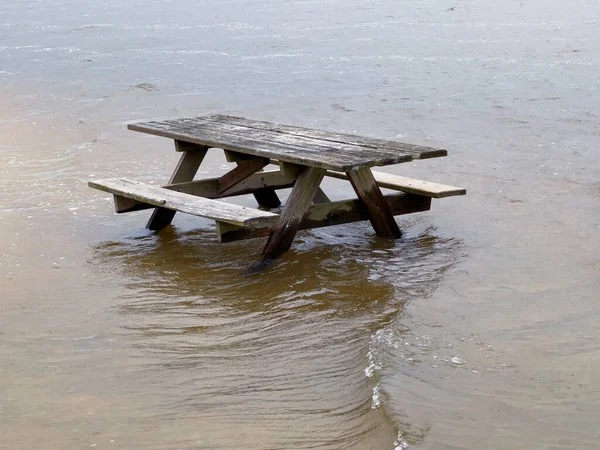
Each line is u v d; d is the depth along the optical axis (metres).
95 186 7.09
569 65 15.60
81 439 3.67
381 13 26.03
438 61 16.72
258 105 13.22
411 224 7.05
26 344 4.71
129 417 3.86
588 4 26.58
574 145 9.80
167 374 4.30
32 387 4.18
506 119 11.42
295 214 6.16
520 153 9.55
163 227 7.13
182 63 17.75
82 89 15.16
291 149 6.17
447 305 5.14
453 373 4.17
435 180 8.55
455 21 23.47
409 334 4.67
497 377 4.13
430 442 3.53
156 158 9.87
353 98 13.45
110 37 22.88
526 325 4.80
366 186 6.46
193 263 6.15
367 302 5.23
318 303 5.24
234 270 5.96
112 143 10.68
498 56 17.06
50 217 7.47
